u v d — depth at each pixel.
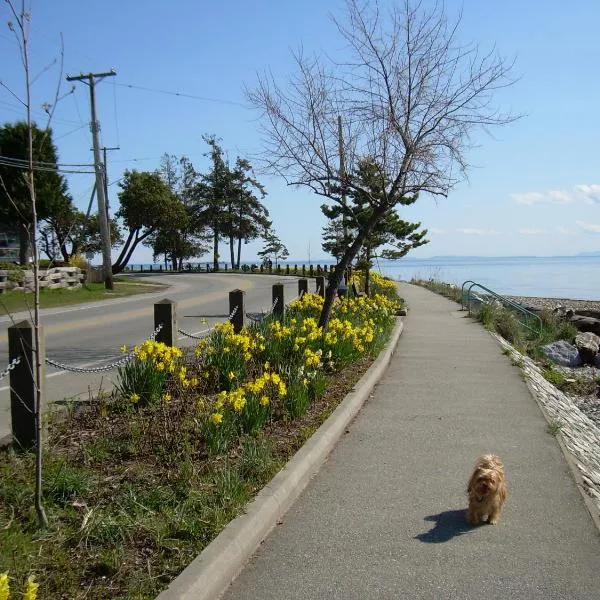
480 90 12.70
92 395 7.85
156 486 5.02
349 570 4.21
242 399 6.34
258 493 5.05
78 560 3.95
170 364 7.46
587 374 18.14
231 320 11.25
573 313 28.62
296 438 6.62
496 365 12.11
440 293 33.81
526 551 4.52
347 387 9.25
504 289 79.38
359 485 5.75
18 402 5.72
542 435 7.46
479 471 4.90
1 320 18.45
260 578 4.09
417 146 12.53
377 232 28.00
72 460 5.54
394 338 14.84
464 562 4.34
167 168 77.81
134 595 3.57
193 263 85.88
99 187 31.33
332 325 10.99
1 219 29.19
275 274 59.50
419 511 5.20
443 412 8.46
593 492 6.04
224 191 75.62
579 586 4.06
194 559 3.96
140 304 24.22
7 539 4.05
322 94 15.66
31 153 4.32
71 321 18.12
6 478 5.01
